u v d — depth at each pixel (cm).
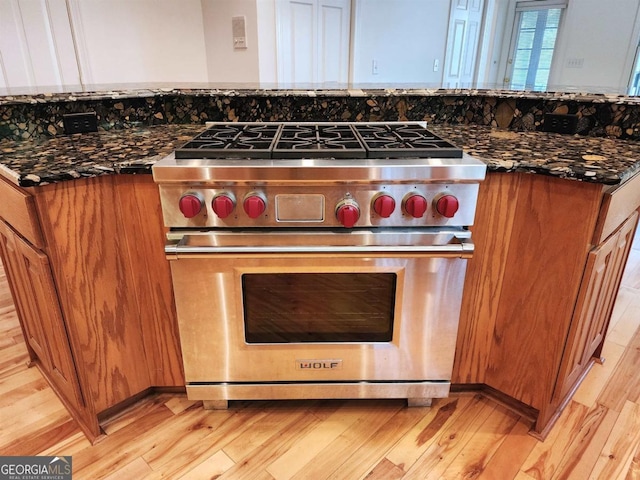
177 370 145
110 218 118
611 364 169
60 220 110
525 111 167
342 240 117
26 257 121
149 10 314
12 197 112
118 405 144
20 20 264
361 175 108
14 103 142
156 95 172
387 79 409
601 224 111
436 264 122
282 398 142
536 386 134
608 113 151
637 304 213
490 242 126
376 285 125
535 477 122
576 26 534
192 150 112
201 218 114
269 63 310
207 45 345
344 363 137
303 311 129
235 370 137
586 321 129
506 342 137
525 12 614
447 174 109
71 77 291
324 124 159
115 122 167
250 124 158
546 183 114
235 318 128
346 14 354
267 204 111
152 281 130
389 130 148
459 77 496
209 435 136
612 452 130
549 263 120
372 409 147
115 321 129
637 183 129
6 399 150
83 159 116
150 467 125
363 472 124
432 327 132
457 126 177
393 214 114
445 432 138
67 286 116
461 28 468
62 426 139
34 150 128
